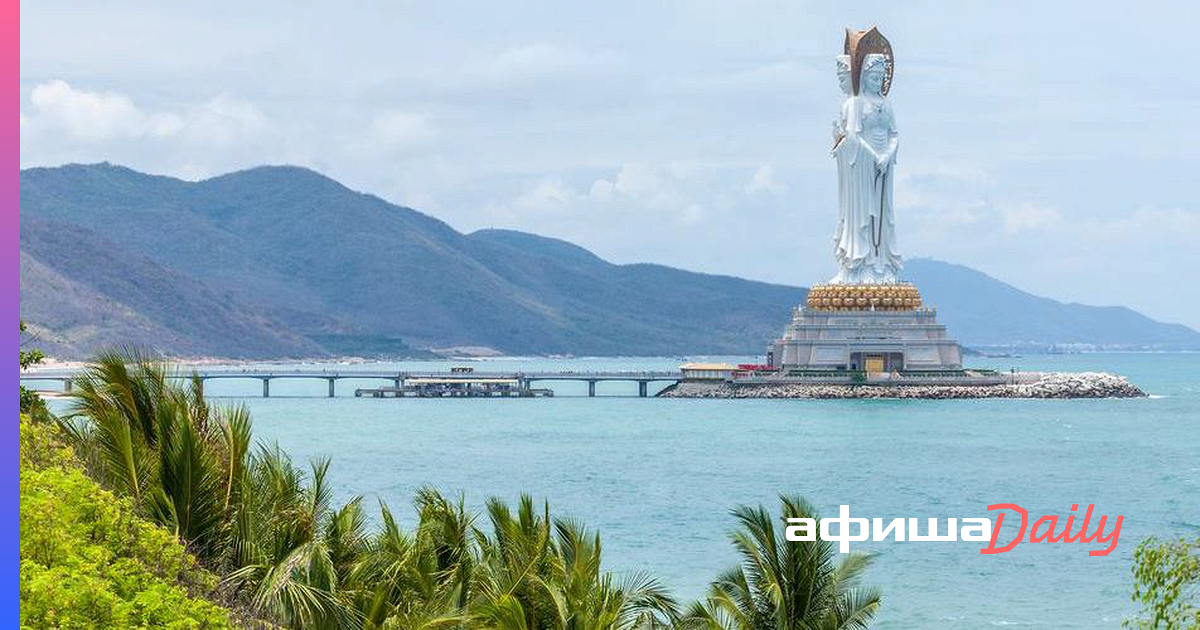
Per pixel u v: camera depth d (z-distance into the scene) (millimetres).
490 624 53469
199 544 55500
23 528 45156
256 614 51594
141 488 55531
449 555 62875
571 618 53469
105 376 57969
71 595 42656
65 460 54219
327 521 63250
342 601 53719
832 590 62094
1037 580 122250
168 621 44750
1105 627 104062
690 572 124688
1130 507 178750
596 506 173750
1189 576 51906
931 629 103312
